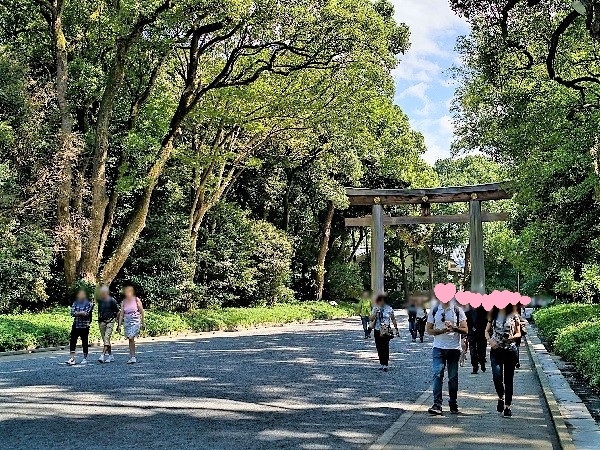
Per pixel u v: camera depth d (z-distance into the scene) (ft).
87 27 85.71
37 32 89.56
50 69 92.99
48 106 83.41
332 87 97.55
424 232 207.31
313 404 35.55
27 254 80.53
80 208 83.92
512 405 35.76
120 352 65.16
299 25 83.46
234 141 111.65
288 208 158.61
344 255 192.24
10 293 79.15
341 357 62.13
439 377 32.96
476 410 34.04
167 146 88.63
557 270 92.27
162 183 107.76
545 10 56.90
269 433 27.71
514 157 69.21
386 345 52.47
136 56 85.46
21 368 50.47
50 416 30.68
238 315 114.21
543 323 89.45
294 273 166.20
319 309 153.38
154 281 104.83
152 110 86.99
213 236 125.39
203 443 25.53
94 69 87.35
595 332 55.88
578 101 58.95
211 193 113.09
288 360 58.23
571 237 68.44
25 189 76.48
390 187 172.14
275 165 139.95
